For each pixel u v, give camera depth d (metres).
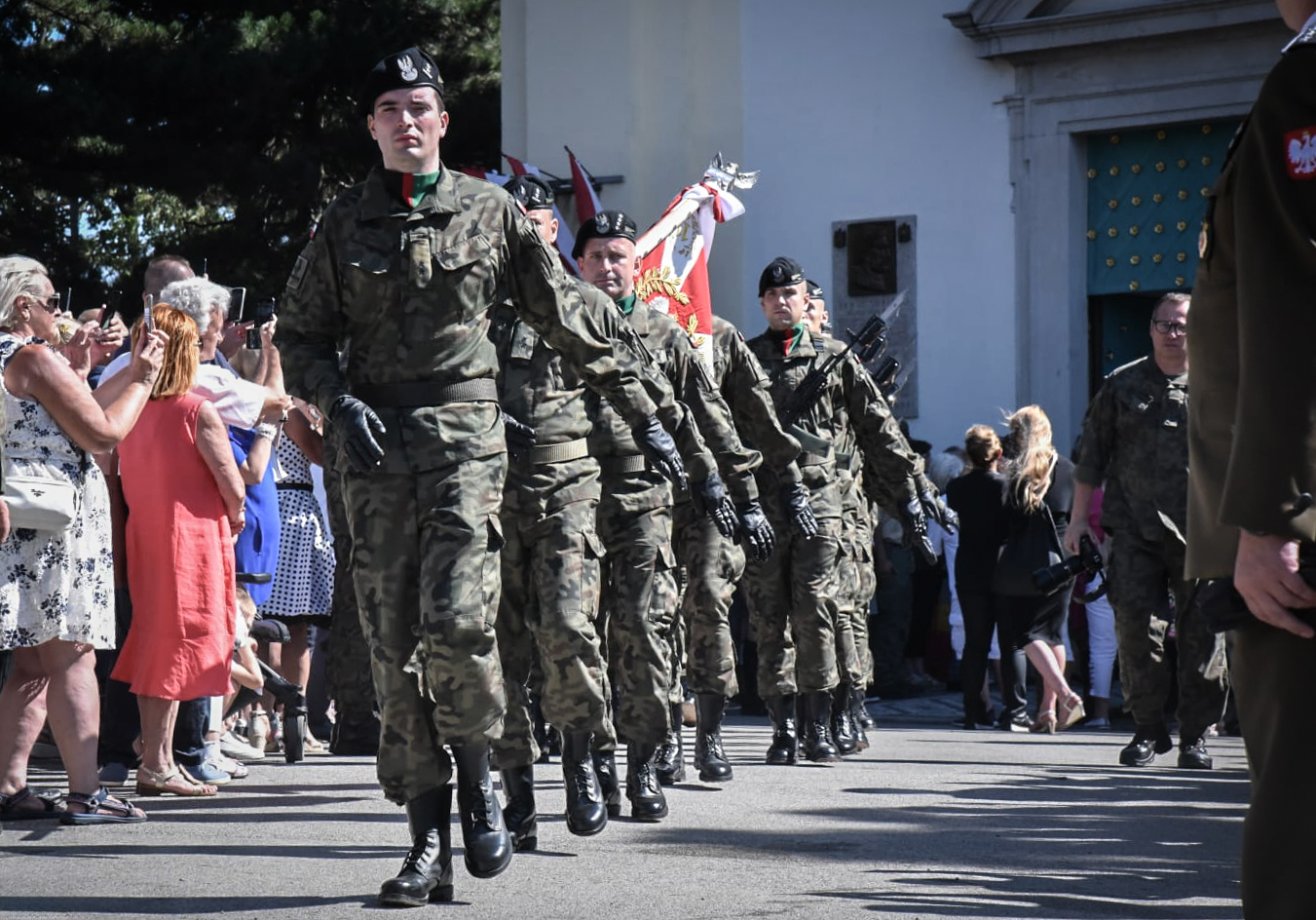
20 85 34.16
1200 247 4.75
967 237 25.72
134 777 12.55
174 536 11.20
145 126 36.09
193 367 11.34
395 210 7.54
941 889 8.20
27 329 9.96
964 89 25.72
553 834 9.79
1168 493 14.01
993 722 18.92
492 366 7.73
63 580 9.91
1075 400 25.22
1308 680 4.35
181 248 38.75
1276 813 4.36
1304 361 4.28
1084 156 25.39
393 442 7.49
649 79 27.72
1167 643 18.73
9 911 7.52
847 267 26.41
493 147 40.50
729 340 12.61
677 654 12.38
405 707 7.57
